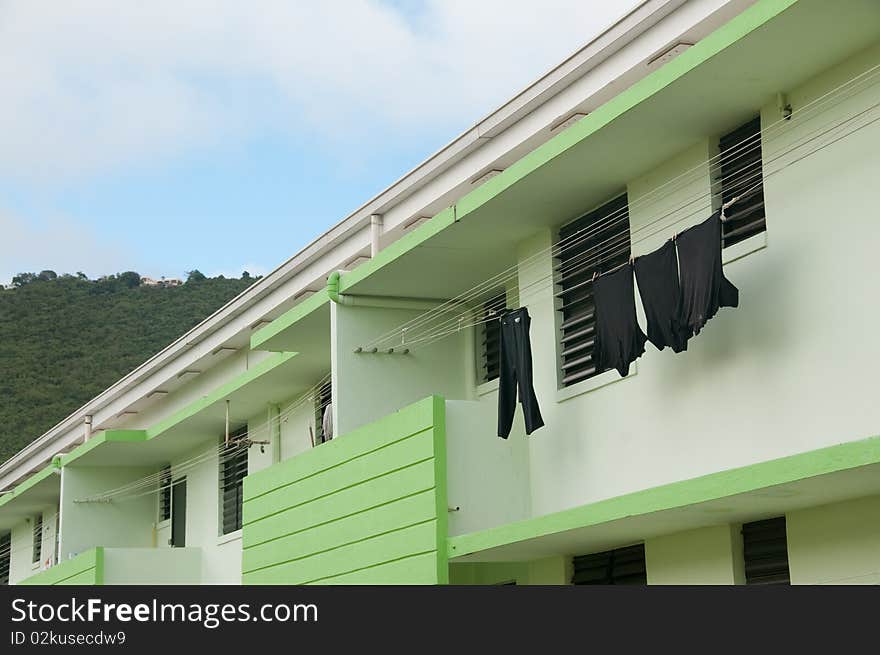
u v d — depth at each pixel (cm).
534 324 1437
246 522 1752
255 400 2117
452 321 1652
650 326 1169
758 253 1139
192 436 2352
